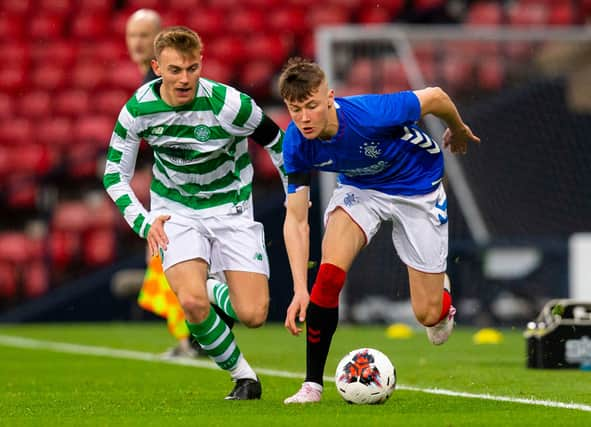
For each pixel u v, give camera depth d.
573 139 57.00
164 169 22.97
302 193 21.52
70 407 21.42
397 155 22.14
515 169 56.19
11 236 62.50
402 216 22.84
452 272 53.97
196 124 22.22
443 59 57.81
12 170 66.81
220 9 71.00
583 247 46.00
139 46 32.53
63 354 39.16
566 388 24.53
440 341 24.91
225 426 17.67
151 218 22.39
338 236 22.08
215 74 67.69
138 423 18.33
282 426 17.48
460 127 22.94
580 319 29.70
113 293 58.47
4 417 19.66
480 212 55.25
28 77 69.94
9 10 73.62
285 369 31.34
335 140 21.25
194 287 21.98
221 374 30.14
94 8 73.62
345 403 21.12
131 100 22.38
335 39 56.03
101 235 62.44
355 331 50.22
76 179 64.25
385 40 57.25
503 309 53.50
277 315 56.22
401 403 21.14
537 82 57.62
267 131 22.66
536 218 55.66
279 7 70.94
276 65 68.44
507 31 56.72
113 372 31.33
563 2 71.12
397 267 55.56
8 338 48.22
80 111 68.81
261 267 22.95
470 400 21.83
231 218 22.98
